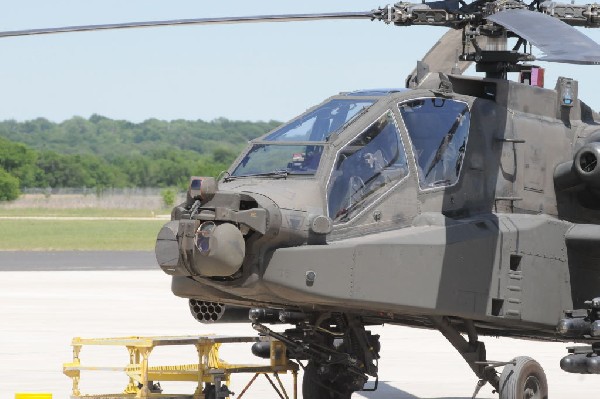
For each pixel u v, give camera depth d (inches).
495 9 898.1
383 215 853.8
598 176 915.4
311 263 796.6
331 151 844.6
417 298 840.3
